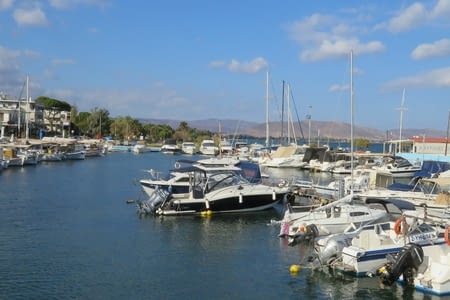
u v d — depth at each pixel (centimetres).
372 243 1970
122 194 4356
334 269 2000
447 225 2097
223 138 13738
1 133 11294
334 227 2511
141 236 2686
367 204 2738
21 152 7556
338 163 6750
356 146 12325
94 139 14250
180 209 3250
